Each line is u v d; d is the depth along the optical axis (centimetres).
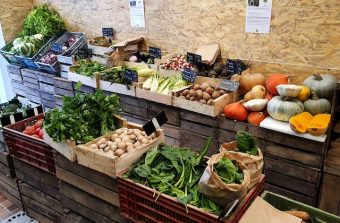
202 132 294
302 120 237
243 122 266
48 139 226
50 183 249
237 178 155
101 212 214
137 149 198
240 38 322
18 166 271
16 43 467
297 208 182
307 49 285
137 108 342
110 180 196
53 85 429
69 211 239
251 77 294
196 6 343
